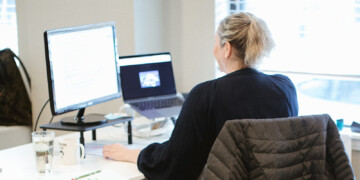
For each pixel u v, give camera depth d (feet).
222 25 5.19
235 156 4.29
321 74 8.22
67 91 5.95
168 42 9.91
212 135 5.03
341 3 7.91
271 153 4.33
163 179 5.15
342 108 8.33
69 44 5.98
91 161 5.86
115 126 7.72
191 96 5.10
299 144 4.48
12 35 10.94
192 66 9.64
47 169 5.30
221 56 5.26
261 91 5.04
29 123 10.51
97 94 6.52
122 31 9.36
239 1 8.99
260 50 5.00
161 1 9.70
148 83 7.73
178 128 5.09
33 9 10.30
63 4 9.93
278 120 4.44
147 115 7.09
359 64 7.91
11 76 10.24
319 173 4.58
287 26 8.47
